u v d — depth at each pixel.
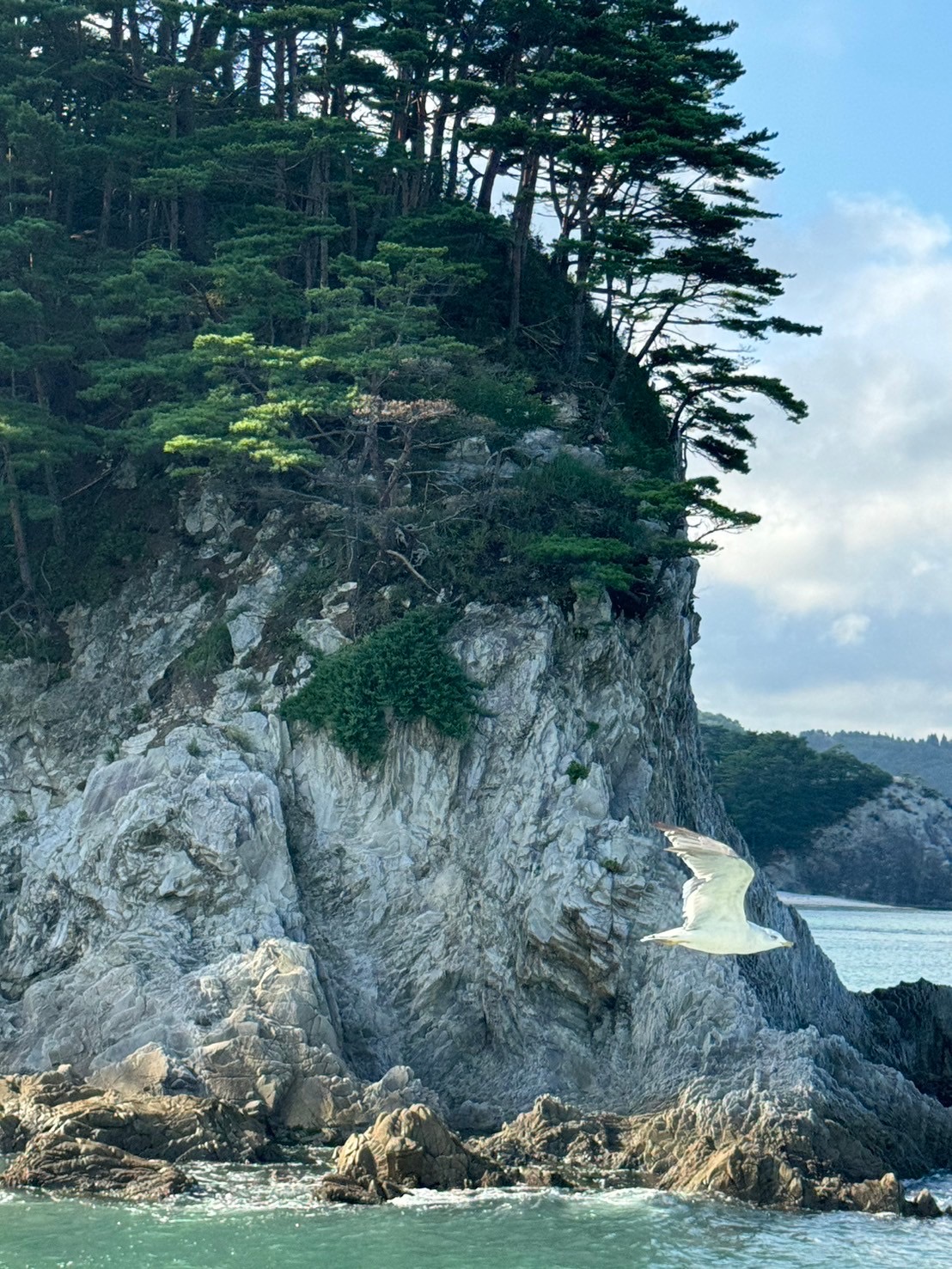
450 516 66.69
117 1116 45.50
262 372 69.62
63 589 70.19
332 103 79.88
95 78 79.12
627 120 75.19
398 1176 43.69
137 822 57.59
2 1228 39.47
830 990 66.81
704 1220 42.28
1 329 71.75
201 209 78.62
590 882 56.59
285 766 61.81
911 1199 45.31
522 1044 56.47
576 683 63.31
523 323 78.38
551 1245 39.62
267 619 66.38
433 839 60.41
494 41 79.75
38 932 58.56
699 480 64.19
